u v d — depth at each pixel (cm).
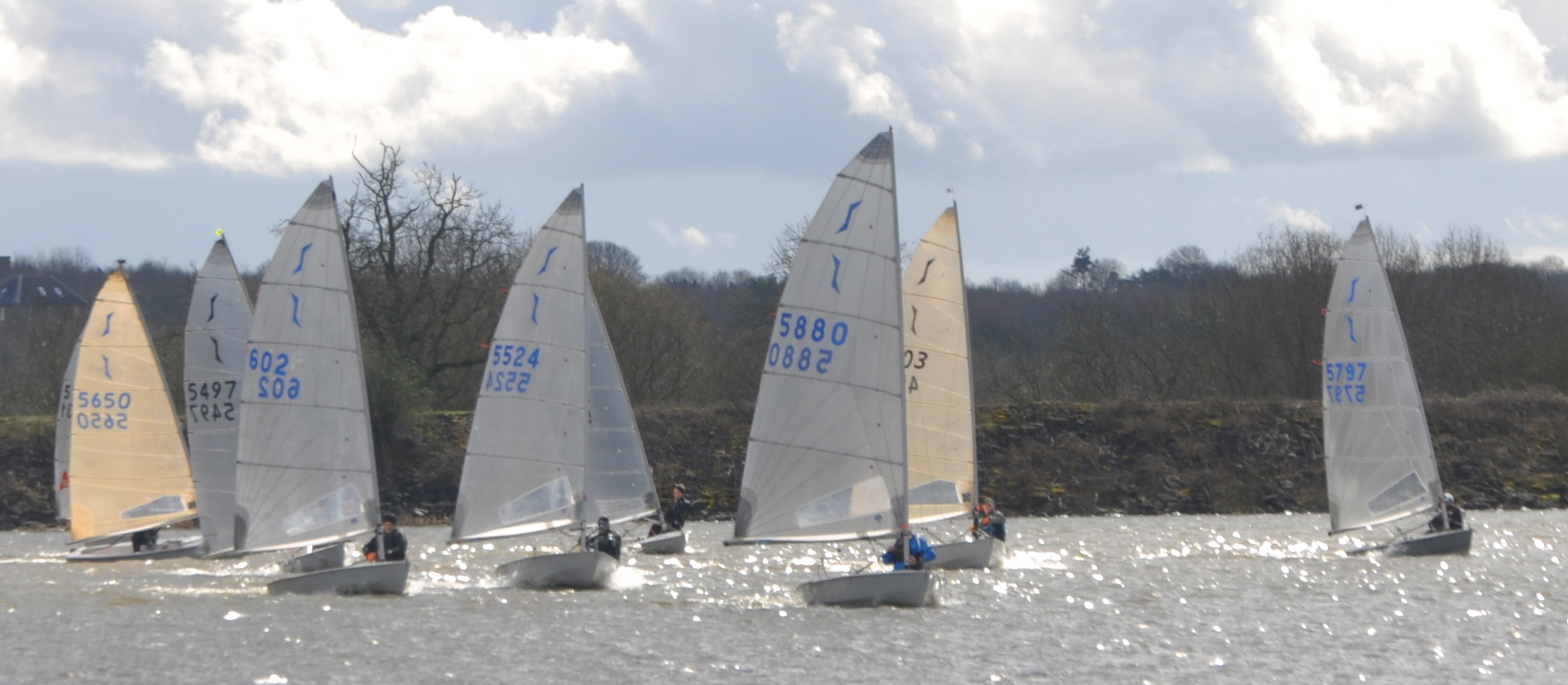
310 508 5216
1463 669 3944
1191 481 10006
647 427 10519
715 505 9788
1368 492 6412
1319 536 7725
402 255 11000
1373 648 4228
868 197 4525
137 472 6494
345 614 4762
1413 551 6469
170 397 6581
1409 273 12862
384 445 9969
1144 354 13375
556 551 7156
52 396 11525
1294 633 4459
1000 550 6103
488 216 11125
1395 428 6391
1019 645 4238
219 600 5100
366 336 10919
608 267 14512
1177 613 4819
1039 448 10325
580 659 4038
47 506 9406
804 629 4466
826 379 4538
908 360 6075
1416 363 12519
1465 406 10806
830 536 4534
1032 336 18150
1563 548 6781
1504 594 5228
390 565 5178
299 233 5247
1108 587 5459
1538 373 11956
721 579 5762
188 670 3925
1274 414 10594
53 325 12362
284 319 5231
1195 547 7138
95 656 4094
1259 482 10006
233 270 6212
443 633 4403
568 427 5431
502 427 5406
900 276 4519
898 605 4841
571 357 5450
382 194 10825
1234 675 3875
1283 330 12519
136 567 6362
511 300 5453
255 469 5219
